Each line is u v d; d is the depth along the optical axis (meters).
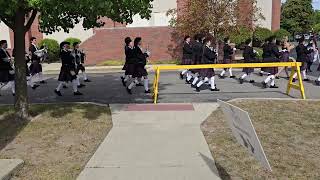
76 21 9.17
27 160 6.32
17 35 8.44
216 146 6.98
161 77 17.11
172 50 23.48
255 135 3.86
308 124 8.29
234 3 19.69
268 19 32.16
